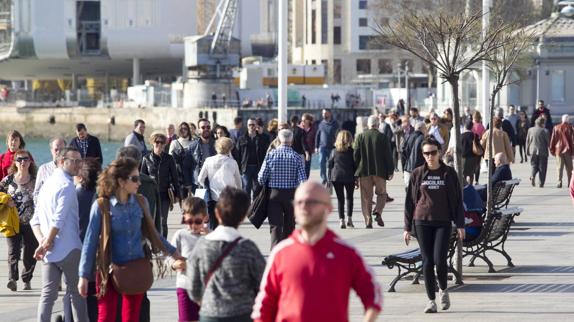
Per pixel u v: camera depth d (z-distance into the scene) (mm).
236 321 20469
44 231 29516
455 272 37281
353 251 18141
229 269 20453
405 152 61219
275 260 18141
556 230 52812
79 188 30031
